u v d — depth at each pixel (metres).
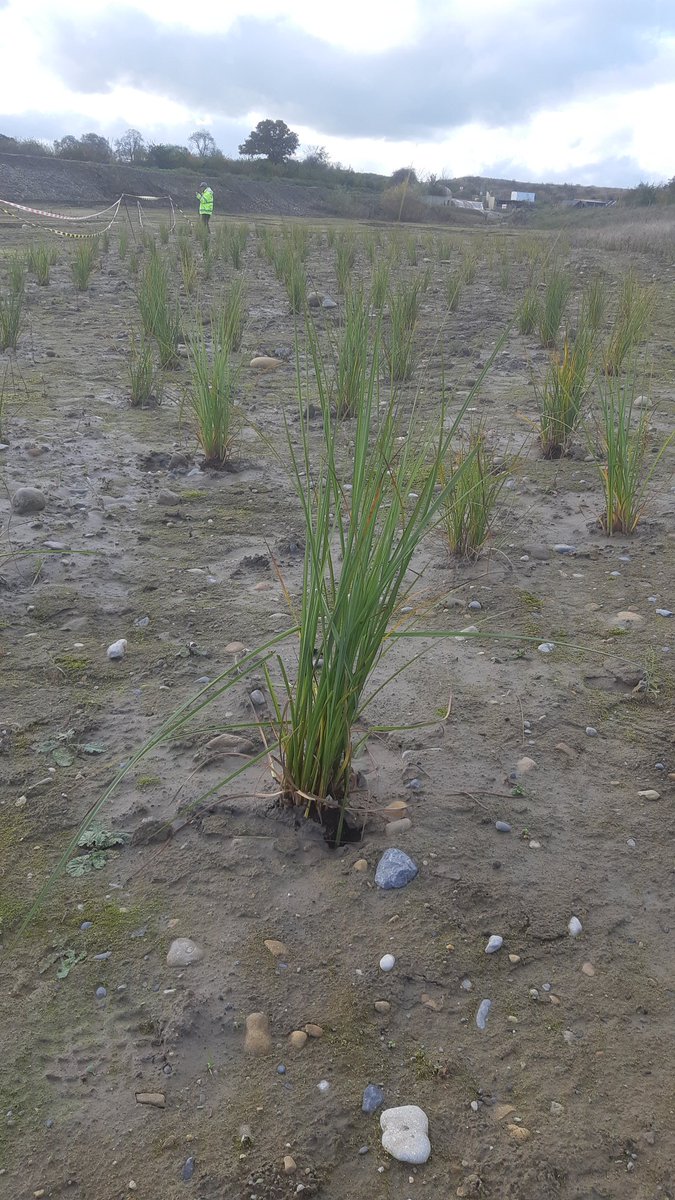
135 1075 1.83
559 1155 1.70
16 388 7.12
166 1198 1.61
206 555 4.26
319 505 2.25
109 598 3.79
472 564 4.19
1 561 4.05
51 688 3.12
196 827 2.48
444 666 3.34
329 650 2.29
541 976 2.08
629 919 2.25
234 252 15.21
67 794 2.60
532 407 6.88
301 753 2.42
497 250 17.91
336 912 2.22
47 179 36.59
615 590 3.97
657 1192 1.65
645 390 7.36
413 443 4.50
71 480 5.16
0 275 13.00
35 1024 1.93
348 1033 1.93
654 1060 1.89
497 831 2.51
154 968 2.06
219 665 3.28
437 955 2.11
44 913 2.20
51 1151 1.68
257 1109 1.77
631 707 3.12
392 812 2.54
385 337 8.19
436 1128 1.75
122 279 13.45
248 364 7.93
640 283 13.15
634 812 2.62
